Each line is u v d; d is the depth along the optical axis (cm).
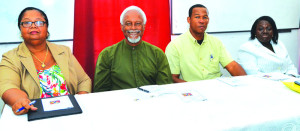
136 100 119
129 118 97
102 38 245
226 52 216
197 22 202
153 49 181
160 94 128
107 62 175
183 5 277
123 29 174
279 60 218
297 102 113
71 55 168
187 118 96
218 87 141
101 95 128
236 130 90
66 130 87
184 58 208
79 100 120
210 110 104
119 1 243
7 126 90
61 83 154
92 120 95
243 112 101
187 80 211
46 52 157
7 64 139
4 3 219
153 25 258
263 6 312
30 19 145
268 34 216
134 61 175
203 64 209
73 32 238
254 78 161
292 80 152
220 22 296
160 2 256
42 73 150
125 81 174
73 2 240
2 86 125
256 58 219
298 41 347
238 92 130
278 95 124
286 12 327
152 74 178
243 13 304
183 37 212
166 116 98
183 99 118
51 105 109
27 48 148
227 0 293
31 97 143
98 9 239
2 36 224
